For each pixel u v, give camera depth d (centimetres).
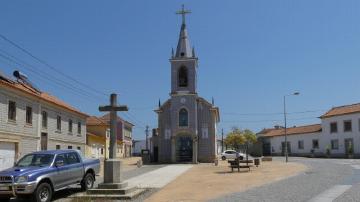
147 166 4369
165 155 5106
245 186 2111
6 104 2855
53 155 1819
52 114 3694
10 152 2916
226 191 1927
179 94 5038
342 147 6794
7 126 2858
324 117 7238
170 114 5156
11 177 1600
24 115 3123
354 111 6556
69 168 1864
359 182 2153
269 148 9244
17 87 2936
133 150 9406
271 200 1579
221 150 8288
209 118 5116
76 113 4300
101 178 2767
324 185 2031
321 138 7375
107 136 6084
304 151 7862
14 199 1794
